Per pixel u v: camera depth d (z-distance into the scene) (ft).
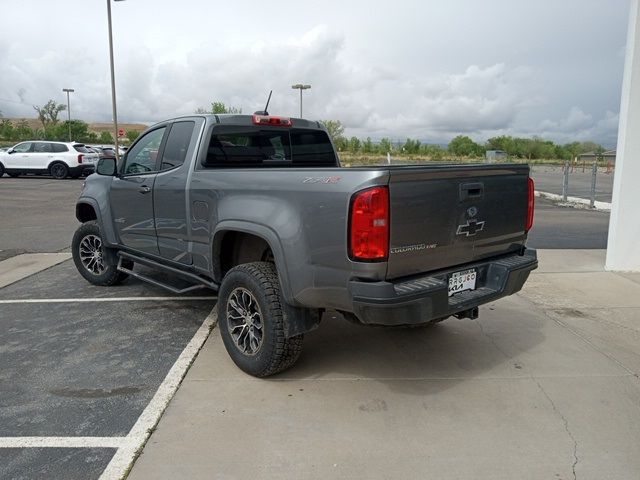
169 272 16.37
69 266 24.76
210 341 15.08
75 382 12.59
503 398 11.78
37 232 34.55
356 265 10.24
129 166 17.95
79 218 21.26
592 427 10.62
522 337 15.44
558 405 11.48
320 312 12.57
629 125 22.31
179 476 9.02
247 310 12.77
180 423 10.68
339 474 9.09
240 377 12.76
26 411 11.21
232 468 9.23
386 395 11.91
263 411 11.16
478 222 11.93
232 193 13.01
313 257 11.00
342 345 14.85
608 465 9.38
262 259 14.25
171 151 15.88
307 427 10.55
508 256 13.33
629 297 19.45
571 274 22.90
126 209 17.80
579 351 14.42
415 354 14.21
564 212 45.83
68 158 80.48
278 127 16.70
